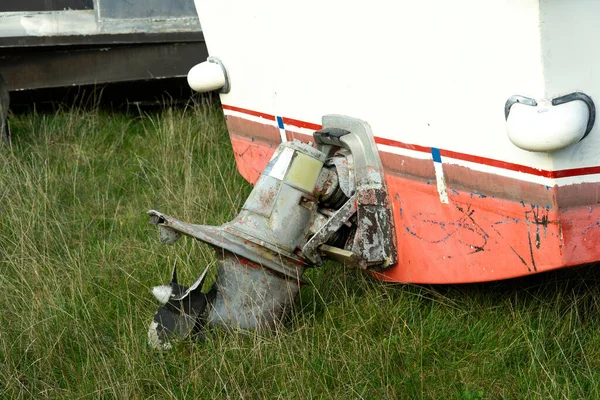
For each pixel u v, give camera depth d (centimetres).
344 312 433
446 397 370
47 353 417
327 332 417
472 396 365
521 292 424
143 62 743
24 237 525
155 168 653
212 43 567
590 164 332
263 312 415
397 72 392
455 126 368
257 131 541
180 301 410
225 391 376
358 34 411
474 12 340
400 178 412
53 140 723
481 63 344
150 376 394
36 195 589
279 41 482
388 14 386
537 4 312
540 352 383
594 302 408
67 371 413
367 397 369
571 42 319
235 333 407
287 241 417
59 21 705
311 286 456
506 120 335
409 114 393
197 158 670
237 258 412
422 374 376
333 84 443
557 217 336
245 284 412
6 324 443
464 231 383
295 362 386
